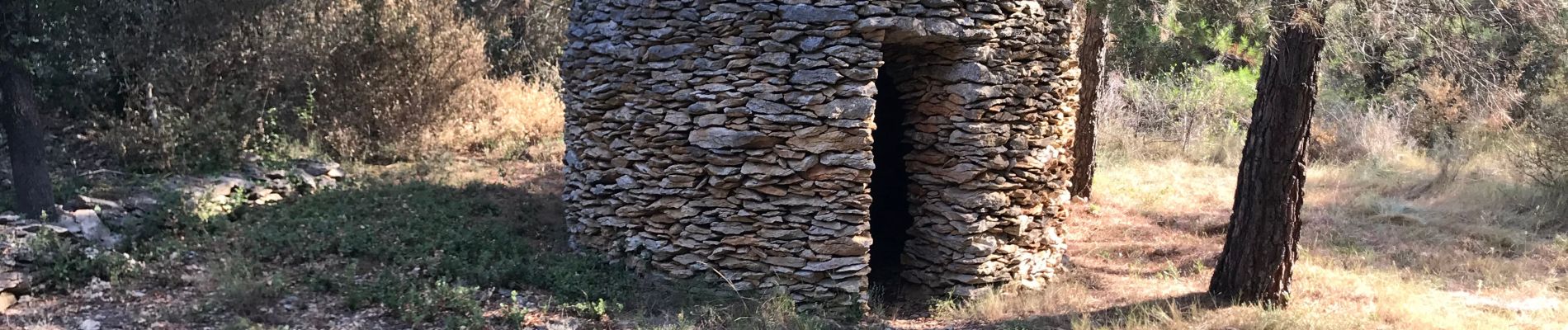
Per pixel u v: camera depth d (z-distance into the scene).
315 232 7.55
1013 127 7.17
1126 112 17.77
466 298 6.18
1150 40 10.90
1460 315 6.96
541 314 6.32
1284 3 5.84
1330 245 9.68
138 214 7.61
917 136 7.34
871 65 6.38
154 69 9.86
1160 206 11.62
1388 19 5.95
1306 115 6.63
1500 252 9.42
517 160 12.09
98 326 5.49
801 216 6.64
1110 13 6.69
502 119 13.41
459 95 12.84
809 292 6.75
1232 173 14.20
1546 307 7.32
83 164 9.33
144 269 6.44
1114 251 9.58
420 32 12.05
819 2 6.29
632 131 6.80
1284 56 6.48
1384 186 12.82
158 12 9.86
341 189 9.37
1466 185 12.29
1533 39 7.98
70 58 8.22
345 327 5.77
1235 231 7.03
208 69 10.58
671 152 6.68
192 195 8.12
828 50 6.30
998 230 7.33
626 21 6.74
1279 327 6.30
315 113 11.71
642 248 6.98
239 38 10.73
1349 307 7.10
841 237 6.66
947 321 6.98
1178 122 17.17
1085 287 7.94
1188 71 17.88
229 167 9.65
